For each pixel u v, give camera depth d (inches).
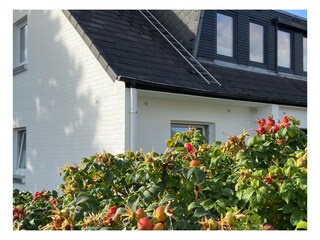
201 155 138.1
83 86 314.2
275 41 460.1
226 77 356.8
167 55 330.6
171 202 96.3
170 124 313.3
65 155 332.2
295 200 106.7
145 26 362.9
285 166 111.4
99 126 295.9
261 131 141.1
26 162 389.4
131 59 292.4
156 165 114.9
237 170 130.6
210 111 341.1
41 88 370.6
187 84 295.0
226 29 411.5
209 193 111.9
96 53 283.6
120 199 130.6
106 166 138.6
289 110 395.9
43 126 365.4
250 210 98.2
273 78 427.8
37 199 177.0
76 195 129.6
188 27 364.5
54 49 352.5
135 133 268.7
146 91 277.9
